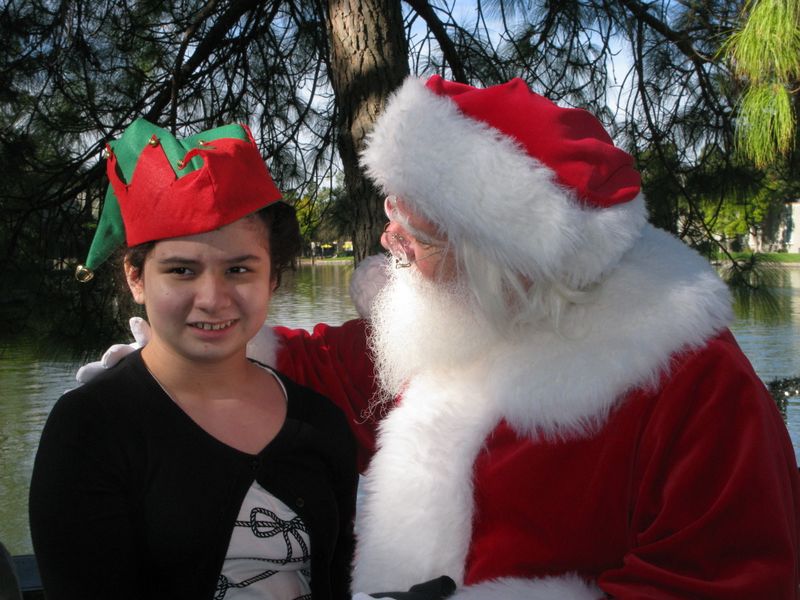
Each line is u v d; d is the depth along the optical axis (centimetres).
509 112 121
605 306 116
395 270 141
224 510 94
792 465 110
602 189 118
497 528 117
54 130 345
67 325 325
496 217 113
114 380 97
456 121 119
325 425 109
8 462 484
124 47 350
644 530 107
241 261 96
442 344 128
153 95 364
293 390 110
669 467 106
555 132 118
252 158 99
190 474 94
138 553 92
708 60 360
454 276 126
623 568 104
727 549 99
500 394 119
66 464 89
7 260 331
